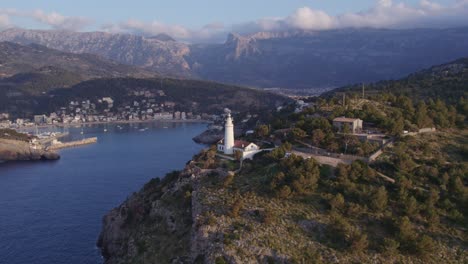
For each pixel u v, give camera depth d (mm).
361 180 100562
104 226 129000
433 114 147625
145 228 106688
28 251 122938
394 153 114938
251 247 82625
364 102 172375
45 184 196750
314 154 117188
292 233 85562
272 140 140750
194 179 113000
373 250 81938
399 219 87188
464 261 80625
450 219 90312
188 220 99125
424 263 80000
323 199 94000
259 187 100875
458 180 98062
